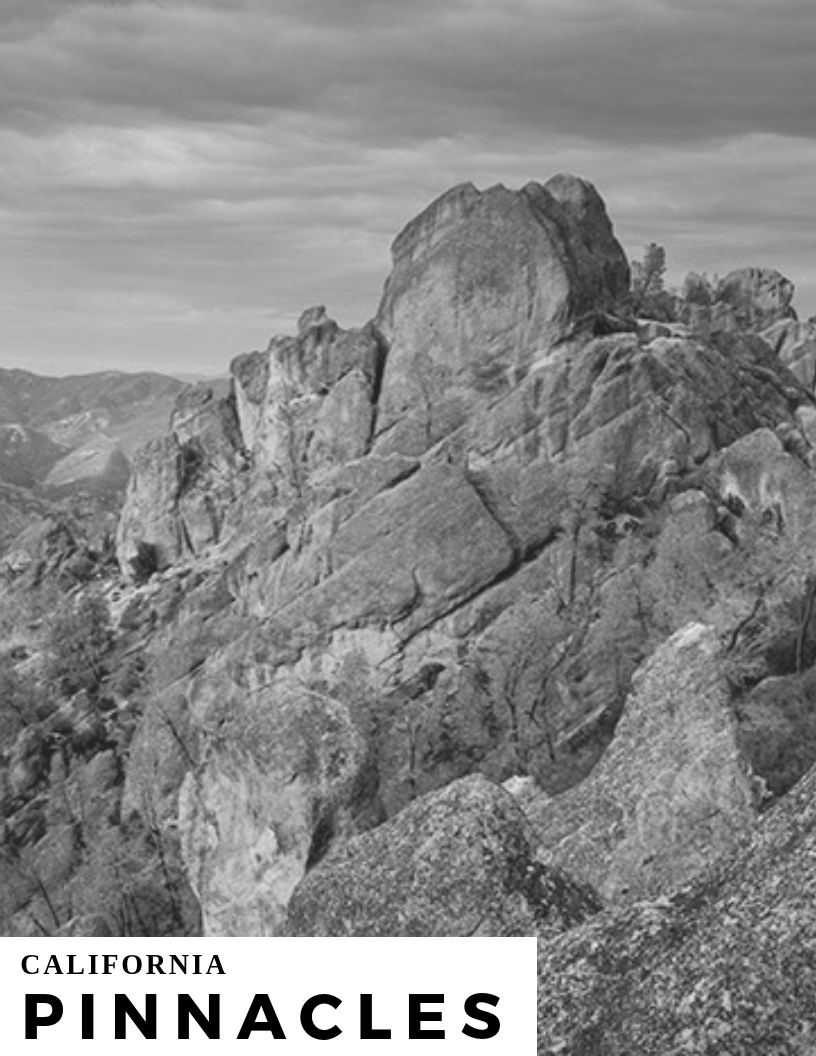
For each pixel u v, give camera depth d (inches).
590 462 5713.6
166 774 5570.9
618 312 6496.1
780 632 4431.6
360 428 6348.4
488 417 5905.5
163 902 5044.3
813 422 6250.0
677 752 1651.1
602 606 5177.2
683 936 845.8
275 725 3073.3
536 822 1685.5
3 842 5689.0
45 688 6456.7
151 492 7175.2
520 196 6343.5
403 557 5585.6
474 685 5182.1
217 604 6225.4
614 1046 814.5
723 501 5561.0
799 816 853.8
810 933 791.1
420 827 1117.7
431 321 6284.5
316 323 6840.6
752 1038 772.0
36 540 7647.6
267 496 6673.2
